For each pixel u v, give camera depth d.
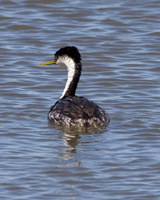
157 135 15.50
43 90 19.88
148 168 13.18
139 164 13.41
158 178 12.70
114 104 18.50
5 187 12.14
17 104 18.31
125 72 21.70
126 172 12.99
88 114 15.88
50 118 16.56
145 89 20.00
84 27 26.27
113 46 24.30
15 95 19.23
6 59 22.73
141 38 25.16
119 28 26.22
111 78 21.11
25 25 26.19
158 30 25.92
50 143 14.74
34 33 25.56
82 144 14.68
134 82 20.70
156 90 19.88
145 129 15.98
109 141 14.95
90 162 13.50
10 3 28.66
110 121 16.72
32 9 28.14
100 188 12.20
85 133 15.59
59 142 14.81
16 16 27.20
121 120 16.84
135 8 28.45
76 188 12.17
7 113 17.36
